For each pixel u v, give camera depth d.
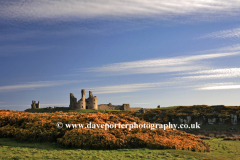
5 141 31.08
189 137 37.47
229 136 57.19
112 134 31.78
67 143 28.92
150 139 30.88
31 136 31.98
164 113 95.31
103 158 22.70
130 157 23.48
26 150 25.38
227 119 77.19
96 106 141.25
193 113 87.00
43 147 28.17
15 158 21.17
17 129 34.56
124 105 150.88
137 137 30.58
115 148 28.50
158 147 28.98
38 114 44.91
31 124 35.84
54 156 22.89
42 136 31.94
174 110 95.69
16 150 25.08
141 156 23.91
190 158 23.48
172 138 34.66
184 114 87.38
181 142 32.25
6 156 21.58
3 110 51.47
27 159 21.16
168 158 23.17
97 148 28.14
